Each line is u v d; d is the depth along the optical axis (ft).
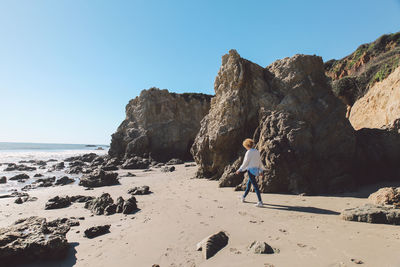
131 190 27.96
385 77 51.88
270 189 23.43
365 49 102.01
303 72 30.63
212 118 37.14
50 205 21.99
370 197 18.20
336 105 27.71
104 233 14.58
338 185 22.79
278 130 26.78
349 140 24.90
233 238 12.21
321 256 9.60
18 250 11.07
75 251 12.20
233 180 27.99
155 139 95.25
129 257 11.09
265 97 31.60
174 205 20.17
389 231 11.89
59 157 120.16
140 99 103.04
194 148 39.19
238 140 32.83
